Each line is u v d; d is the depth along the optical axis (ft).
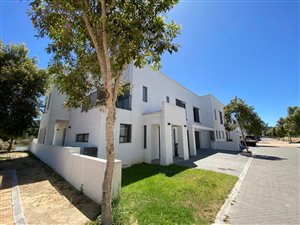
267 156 47.62
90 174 16.28
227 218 12.46
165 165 32.53
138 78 39.78
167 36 13.76
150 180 21.43
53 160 30.48
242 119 60.03
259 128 71.00
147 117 38.32
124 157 32.78
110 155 10.88
